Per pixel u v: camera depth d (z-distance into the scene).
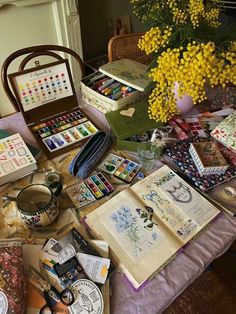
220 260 1.42
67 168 0.93
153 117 0.96
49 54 1.35
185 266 0.67
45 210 0.71
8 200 0.82
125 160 0.95
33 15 1.98
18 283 0.59
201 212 0.78
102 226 0.73
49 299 0.60
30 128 1.05
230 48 0.84
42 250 0.68
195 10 0.86
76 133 1.03
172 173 0.88
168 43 0.87
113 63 1.26
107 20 2.64
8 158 0.89
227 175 0.88
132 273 0.65
